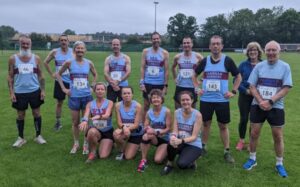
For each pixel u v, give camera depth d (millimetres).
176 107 7871
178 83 7719
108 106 6816
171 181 5660
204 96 6559
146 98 8086
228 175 5914
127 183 5574
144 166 6090
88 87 7172
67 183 5543
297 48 84500
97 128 6684
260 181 5676
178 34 93875
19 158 6613
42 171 6000
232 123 9484
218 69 6422
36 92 7344
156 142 6449
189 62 7559
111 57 7961
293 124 9312
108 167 6215
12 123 9242
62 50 8781
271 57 5738
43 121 9555
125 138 6555
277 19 97438
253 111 6035
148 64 7973
